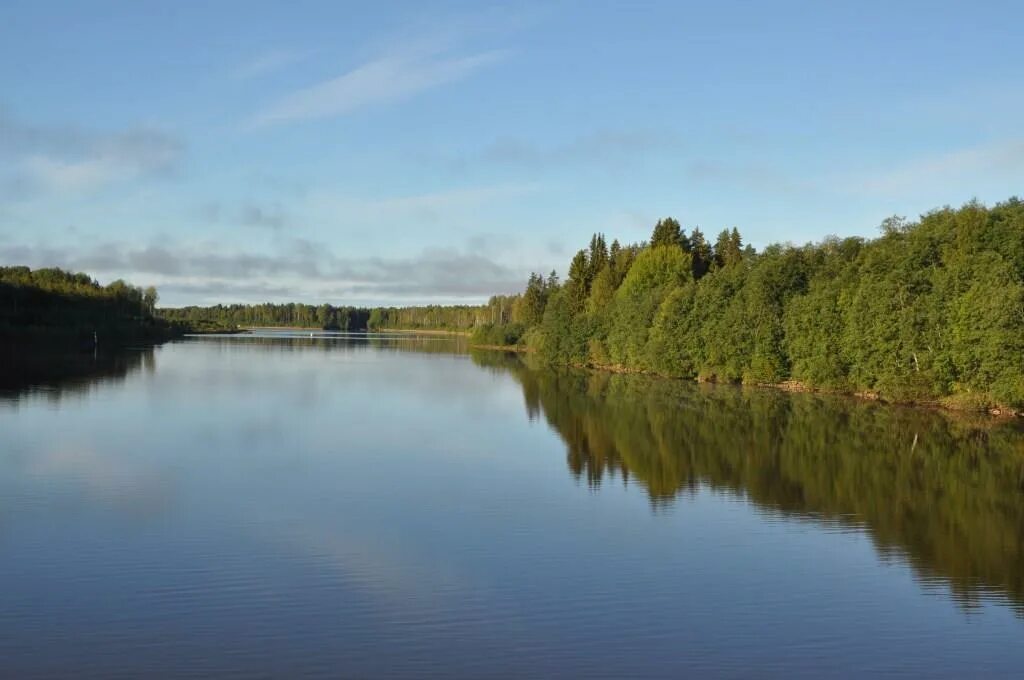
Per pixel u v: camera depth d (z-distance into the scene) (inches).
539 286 5910.4
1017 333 1752.0
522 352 5319.9
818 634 608.4
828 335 2363.4
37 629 598.5
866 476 1144.8
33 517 886.4
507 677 532.4
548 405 2005.4
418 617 628.7
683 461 1248.2
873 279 2274.9
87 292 5600.4
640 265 3695.9
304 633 595.5
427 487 1057.5
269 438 1414.9
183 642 578.6
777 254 2881.4
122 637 585.3
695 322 2888.8
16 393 2000.5
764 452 1327.5
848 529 878.4
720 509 958.4
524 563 757.3
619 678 534.6
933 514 938.7
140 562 746.2
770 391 2443.4
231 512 920.9
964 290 1966.0
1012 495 1032.2
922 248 2231.8
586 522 900.0
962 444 1417.3
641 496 1018.1
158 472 1118.4
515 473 1150.3
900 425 1658.5
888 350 2095.2
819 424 1667.1
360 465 1193.4
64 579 700.0
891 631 614.5
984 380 1850.4
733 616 638.5
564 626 615.5
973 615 645.3
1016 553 796.6
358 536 837.2
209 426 1534.2
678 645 585.3
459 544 814.5
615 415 1809.8
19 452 1233.4
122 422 1560.0
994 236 2114.9
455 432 1525.6
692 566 754.8
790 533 862.5
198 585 690.2
